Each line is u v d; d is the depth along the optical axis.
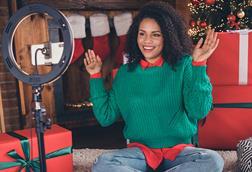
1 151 1.46
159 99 1.30
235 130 2.01
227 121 2.00
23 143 1.51
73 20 2.96
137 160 1.28
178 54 1.33
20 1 2.68
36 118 1.10
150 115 1.31
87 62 1.40
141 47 1.35
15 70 1.12
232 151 2.05
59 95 2.96
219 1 2.78
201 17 2.84
